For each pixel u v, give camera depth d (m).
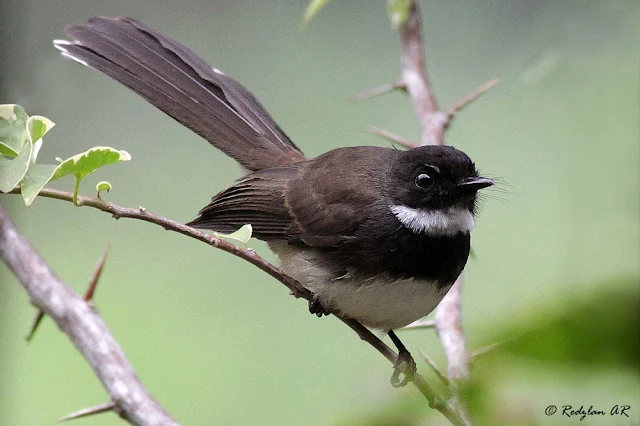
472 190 8.58
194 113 10.45
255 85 14.70
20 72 9.58
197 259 13.97
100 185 5.91
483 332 4.01
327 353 12.41
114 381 5.32
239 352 12.66
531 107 10.83
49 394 12.50
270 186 9.55
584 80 5.11
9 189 5.65
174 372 12.45
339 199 8.88
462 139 12.55
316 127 14.40
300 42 14.91
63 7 12.45
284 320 12.95
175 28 14.60
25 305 13.02
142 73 10.24
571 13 5.45
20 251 5.72
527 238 10.65
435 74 13.27
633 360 3.68
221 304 13.29
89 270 13.74
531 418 3.72
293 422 11.71
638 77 4.98
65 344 13.12
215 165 14.69
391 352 8.11
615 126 4.75
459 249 8.65
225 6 14.84
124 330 12.96
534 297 3.96
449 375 5.26
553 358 3.80
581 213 4.25
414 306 8.63
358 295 8.57
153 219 6.19
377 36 14.87
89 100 14.34
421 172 8.60
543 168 10.93
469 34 13.16
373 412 4.86
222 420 11.88
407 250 8.46
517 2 12.05
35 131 5.86
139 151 14.63
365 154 9.38
